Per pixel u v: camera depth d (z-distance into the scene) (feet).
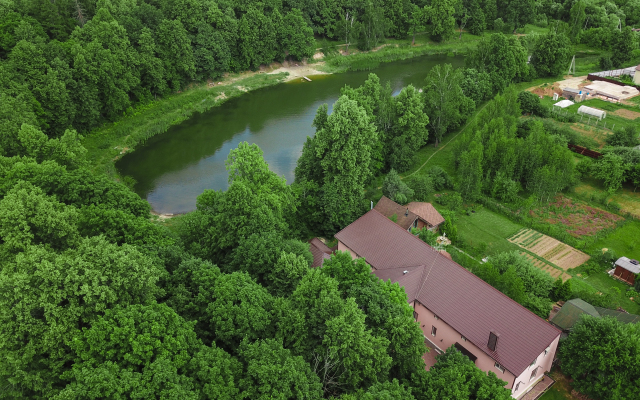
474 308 178.81
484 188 303.89
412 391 136.46
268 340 131.95
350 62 573.74
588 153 339.77
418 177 302.66
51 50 341.62
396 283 174.91
